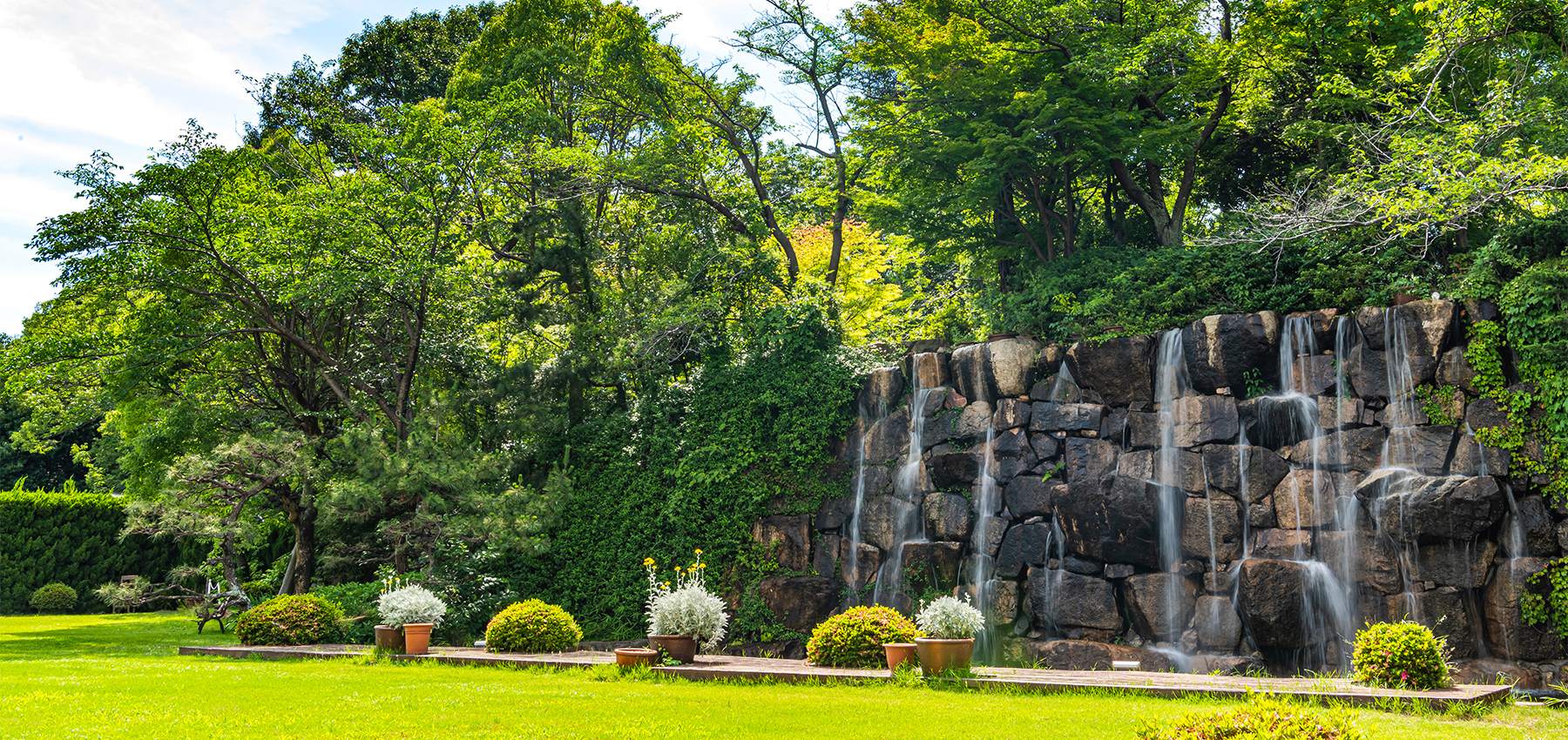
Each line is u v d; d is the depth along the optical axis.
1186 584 20.39
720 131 34.22
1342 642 18.97
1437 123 22.09
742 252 31.69
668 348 29.89
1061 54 29.56
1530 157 20.47
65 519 37.41
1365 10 27.06
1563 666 17.12
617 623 26.58
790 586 24.61
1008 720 10.48
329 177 32.25
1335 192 22.06
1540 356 18.34
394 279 26.98
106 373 27.36
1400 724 10.38
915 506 24.39
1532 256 19.48
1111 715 10.88
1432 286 20.88
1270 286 23.59
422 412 26.48
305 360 31.67
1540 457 18.12
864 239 37.38
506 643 19.53
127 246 26.05
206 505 27.73
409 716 11.04
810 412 26.48
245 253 27.30
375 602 23.86
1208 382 21.86
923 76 30.41
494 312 30.61
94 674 15.88
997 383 24.00
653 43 31.92
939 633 14.56
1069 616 21.36
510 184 32.12
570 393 30.08
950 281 39.19
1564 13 21.28
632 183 32.06
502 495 25.34
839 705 11.84
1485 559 18.05
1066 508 21.69
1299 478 20.14
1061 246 31.89
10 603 35.62
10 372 27.03
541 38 33.12
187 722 10.60
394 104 46.06
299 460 25.92
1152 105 29.83
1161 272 25.09
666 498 27.28
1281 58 27.80
